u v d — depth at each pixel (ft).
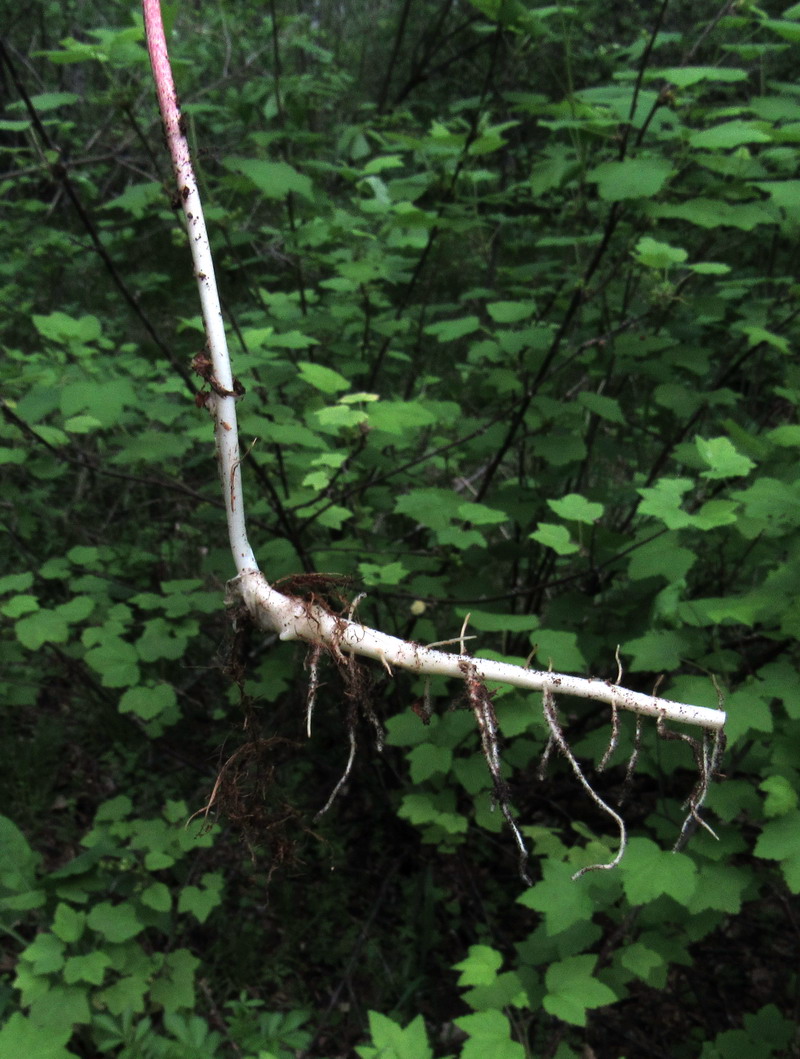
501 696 7.11
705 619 7.09
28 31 19.66
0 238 14.79
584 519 6.70
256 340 8.01
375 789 9.61
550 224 13.20
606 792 9.46
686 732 7.04
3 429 8.70
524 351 9.60
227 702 10.28
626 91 8.48
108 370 10.68
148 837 7.59
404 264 10.54
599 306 10.25
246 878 8.91
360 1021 7.98
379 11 23.84
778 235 10.82
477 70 17.66
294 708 9.53
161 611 11.02
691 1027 8.05
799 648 8.00
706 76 7.55
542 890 6.08
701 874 6.27
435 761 7.28
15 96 19.25
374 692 4.39
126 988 6.75
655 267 8.24
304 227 10.11
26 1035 5.41
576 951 5.96
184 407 8.86
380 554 8.90
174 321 16.75
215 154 8.75
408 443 9.20
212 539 12.35
